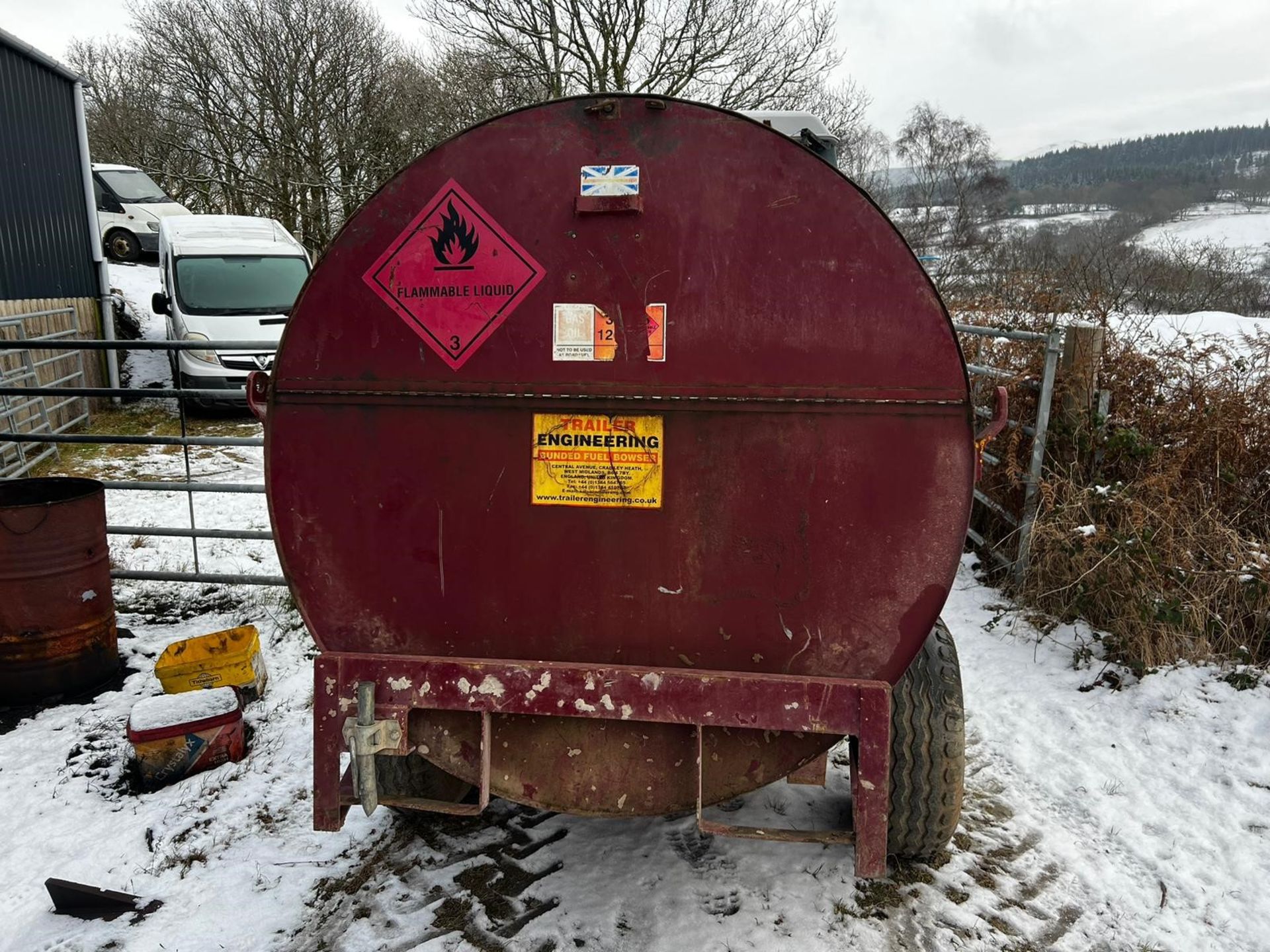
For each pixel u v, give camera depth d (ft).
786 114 14.07
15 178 33.42
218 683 13.57
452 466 7.73
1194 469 17.15
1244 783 11.48
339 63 79.15
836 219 7.07
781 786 11.66
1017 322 22.08
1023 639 16.08
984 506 20.59
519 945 8.77
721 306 7.27
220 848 10.46
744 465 7.42
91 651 14.40
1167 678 13.80
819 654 7.59
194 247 41.29
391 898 9.46
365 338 7.69
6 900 9.66
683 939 8.84
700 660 7.72
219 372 37.65
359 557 7.97
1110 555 15.43
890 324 7.13
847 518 7.38
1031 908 9.45
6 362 30.55
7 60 32.99
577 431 7.55
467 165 7.38
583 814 8.13
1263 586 14.38
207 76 78.89
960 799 9.19
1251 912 9.37
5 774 12.05
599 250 7.33
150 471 29.63
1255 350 21.65
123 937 9.05
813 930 8.98
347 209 80.07
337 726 8.02
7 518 13.39
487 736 7.88
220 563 20.48
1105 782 11.74
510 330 7.51
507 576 7.81
